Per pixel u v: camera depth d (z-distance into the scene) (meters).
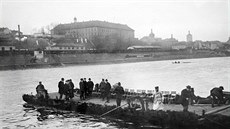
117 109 22.81
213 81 51.72
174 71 77.06
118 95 22.92
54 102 28.98
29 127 22.66
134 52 149.50
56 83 55.66
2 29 126.00
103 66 107.81
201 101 22.66
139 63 125.25
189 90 19.70
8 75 74.44
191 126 18.42
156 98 21.08
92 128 21.48
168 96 24.27
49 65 103.88
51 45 136.25
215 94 20.86
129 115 21.88
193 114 18.42
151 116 20.39
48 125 23.02
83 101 27.33
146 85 49.44
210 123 17.77
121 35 194.25
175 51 166.62
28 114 27.48
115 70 85.56
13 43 117.75
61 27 194.88
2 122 24.45
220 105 21.45
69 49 140.88
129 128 20.83
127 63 127.56
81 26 196.88
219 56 157.50
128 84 51.28
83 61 121.00
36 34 151.62
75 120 24.19
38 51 106.94
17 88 49.28
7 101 35.59
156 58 151.38
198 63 109.31
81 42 156.88
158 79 58.59
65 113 27.05
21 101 35.53
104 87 26.73
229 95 22.75
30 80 61.75
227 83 48.41
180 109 20.88
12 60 98.12
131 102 24.75
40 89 30.97
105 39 167.38
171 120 19.25
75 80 59.84
